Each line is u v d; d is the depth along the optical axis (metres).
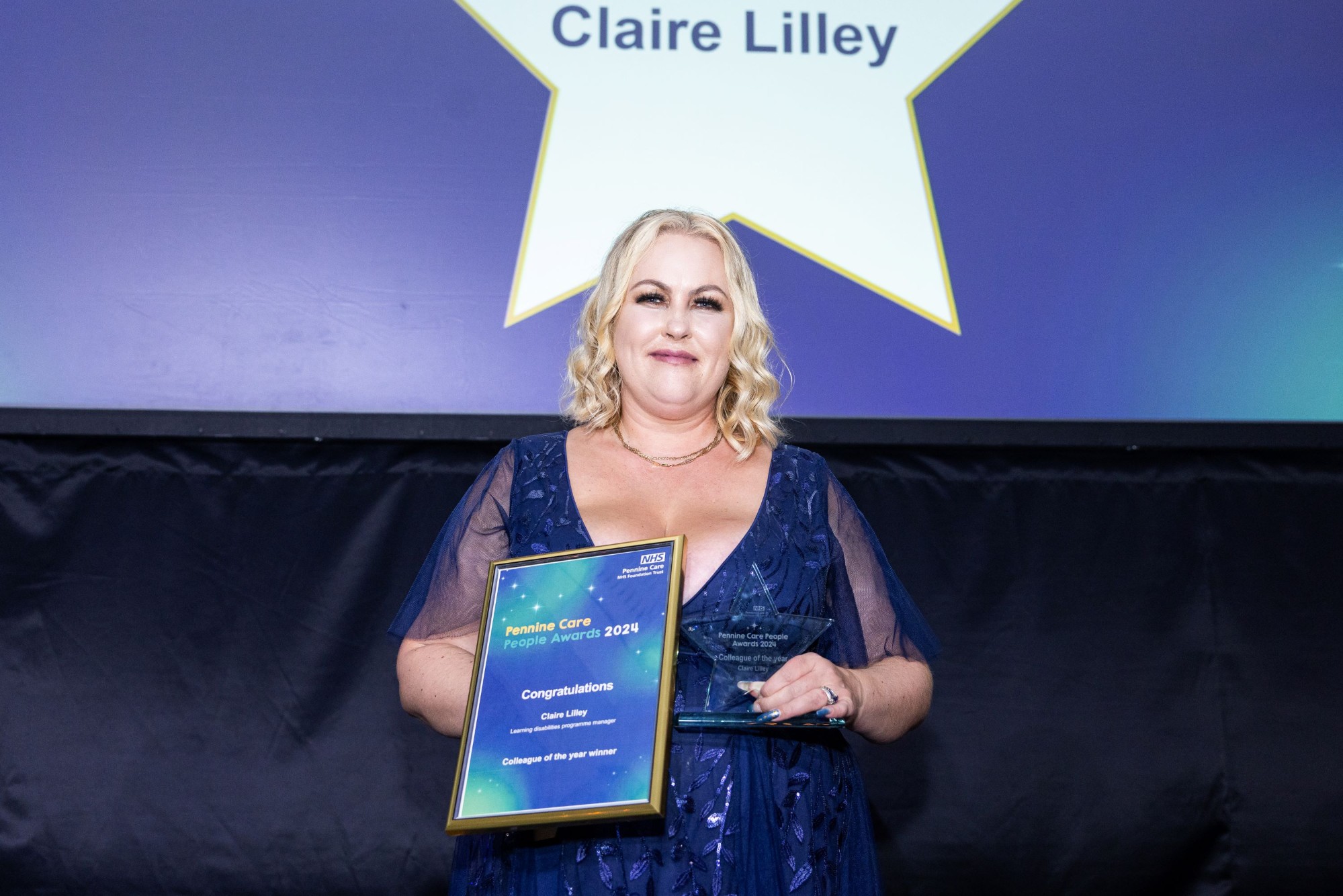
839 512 1.68
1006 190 2.57
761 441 1.69
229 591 2.35
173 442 2.43
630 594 1.36
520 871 1.38
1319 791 2.31
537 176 2.54
